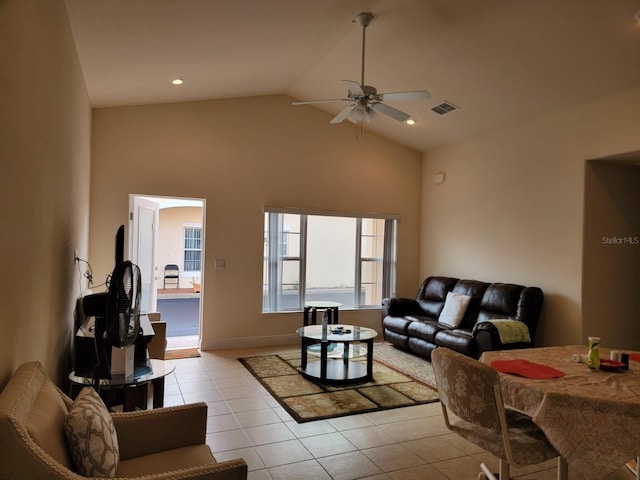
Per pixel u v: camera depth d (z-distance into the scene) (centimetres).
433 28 381
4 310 146
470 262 586
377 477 253
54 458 134
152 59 376
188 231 1232
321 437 304
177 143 535
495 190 547
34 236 191
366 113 400
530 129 500
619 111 405
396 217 666
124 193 508
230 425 321
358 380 427
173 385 409
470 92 472
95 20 292
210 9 302
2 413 122
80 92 364
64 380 297
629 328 460
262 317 577
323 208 614
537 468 269
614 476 256
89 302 268
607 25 325
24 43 163
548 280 472
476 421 207
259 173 577
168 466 179
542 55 379
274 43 397
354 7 354
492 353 273
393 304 589
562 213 459
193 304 1002
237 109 566
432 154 666
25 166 170
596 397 190
